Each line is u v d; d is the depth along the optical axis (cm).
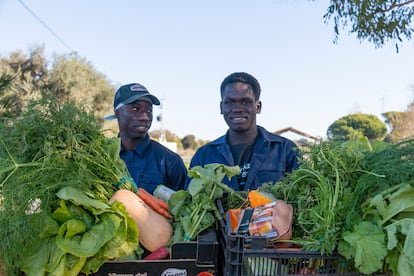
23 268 137
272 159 271
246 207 175
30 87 1578
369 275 141
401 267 131
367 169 154
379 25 660
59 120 164
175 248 147
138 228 162
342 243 141
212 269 147
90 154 167
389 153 154
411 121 2058
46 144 154
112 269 141
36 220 138
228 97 274
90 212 143
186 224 162
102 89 1902
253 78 281
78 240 137
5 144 154
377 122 1844
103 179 169
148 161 284
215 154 286
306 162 174
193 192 169
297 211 165
